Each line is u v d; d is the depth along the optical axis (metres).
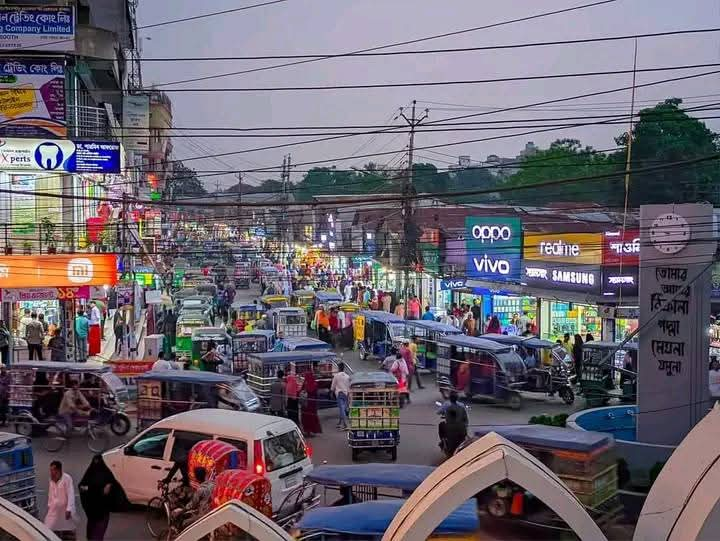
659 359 18.88
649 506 7.34
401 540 6.99
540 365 27.89
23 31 28.66
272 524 8.14
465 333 34.91
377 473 11.70
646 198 48.84
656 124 49.56
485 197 75.56
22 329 32.44
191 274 67.75
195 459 13.91
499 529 10.46
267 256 74.12
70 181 32.44
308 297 47.84
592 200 57.84
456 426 19.22
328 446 21.62
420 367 31.66
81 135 33.78
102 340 38.78
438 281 44.22
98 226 30.02
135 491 15.27
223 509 8.12
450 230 42.31
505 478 6.88
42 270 26.64
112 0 46.09
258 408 20.88
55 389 20.92
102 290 31.83
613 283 30.77
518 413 25.52
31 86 28.84
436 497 6.95
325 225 63.84
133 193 46.66
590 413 19.72
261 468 14.19
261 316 42.94
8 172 28.62
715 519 6.75
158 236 53.47
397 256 47.84
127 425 21.11
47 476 18.27
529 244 33.59
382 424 20.06
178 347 35.28
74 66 31.53
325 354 25.84
